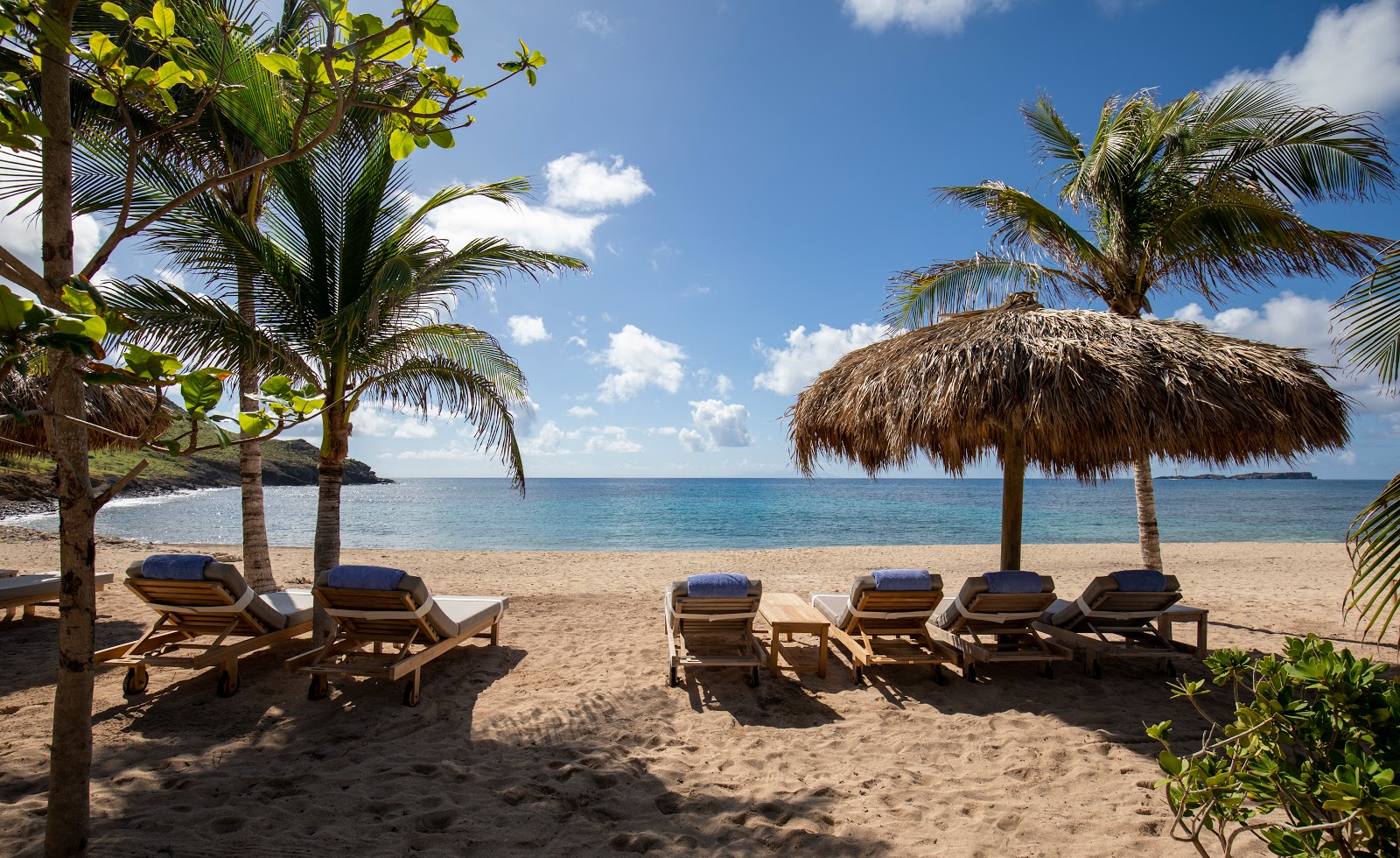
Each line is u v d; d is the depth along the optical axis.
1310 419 4.82
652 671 5.43
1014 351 4.83
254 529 6.74
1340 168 6.82
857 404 5.48
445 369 5.78
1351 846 1.70
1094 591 5.24
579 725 4.31
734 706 4.75
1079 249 7.68
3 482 28.12
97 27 5.35
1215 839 3.03
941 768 3.81
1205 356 4.83
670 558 14.66
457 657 5.68
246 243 5.18
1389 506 2.35
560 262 5.72
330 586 4.61
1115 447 4.81
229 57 4.75
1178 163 7.54
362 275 5.65
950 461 6.52
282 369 5.39
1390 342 2.95
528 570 12.38
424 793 3.37
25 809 3.06
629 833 3.02
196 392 1.65
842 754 3.99
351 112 5.30
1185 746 4.06
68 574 2.34
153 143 5.89
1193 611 5.50
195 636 5.00
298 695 4.69
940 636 5.78
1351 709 1.74
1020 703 4.82
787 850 2.94
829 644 6.33
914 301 8.23
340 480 5.63
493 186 5.59
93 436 7.16
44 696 4.55
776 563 13.88
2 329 1.40
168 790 3.35
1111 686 5.21
